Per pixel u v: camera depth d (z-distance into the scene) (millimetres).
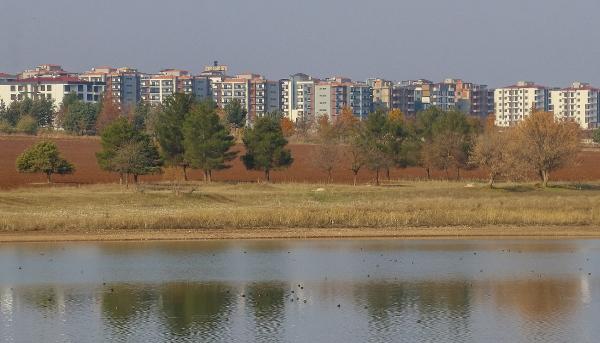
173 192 174625
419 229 143250
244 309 95688
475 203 162250
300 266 117125
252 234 138375
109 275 111750
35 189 183750
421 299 99812
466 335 85875
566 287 105625
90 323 90438
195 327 88875
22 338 85375
